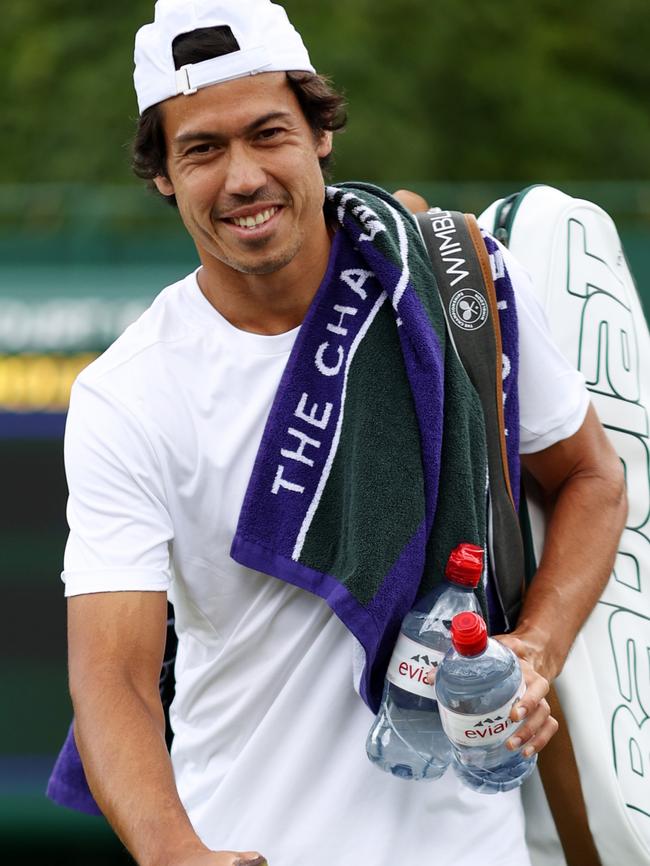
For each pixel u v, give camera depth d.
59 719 22.39
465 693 8.68
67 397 22.41
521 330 9.95
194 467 9.32
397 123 48.97
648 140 54.00
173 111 9.09
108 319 22.70
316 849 9.31
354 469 9.08
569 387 10.11
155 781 8.57
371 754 9.17
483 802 9.45
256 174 8.97
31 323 22.62
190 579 9.49
